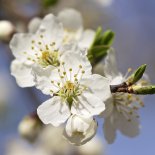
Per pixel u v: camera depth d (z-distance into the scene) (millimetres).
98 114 175
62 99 179
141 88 175
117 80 179
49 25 199
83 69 181
